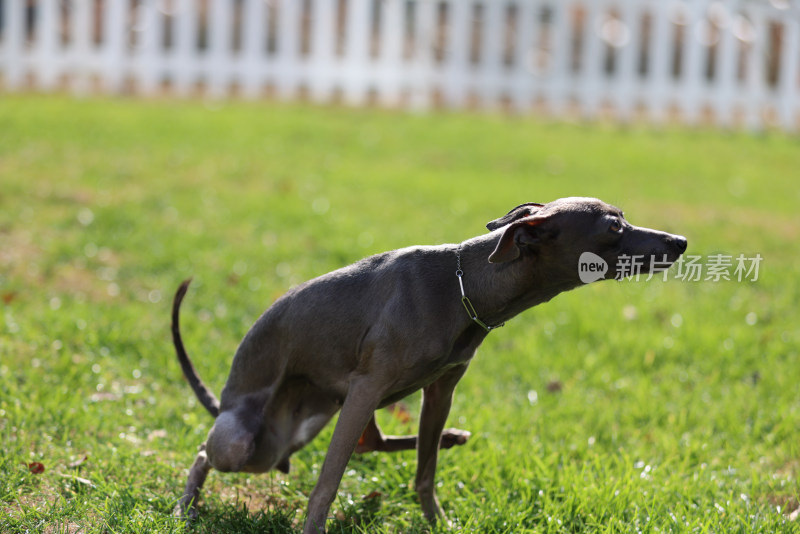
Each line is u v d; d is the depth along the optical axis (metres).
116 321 7.89
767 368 7.76
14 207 10.62
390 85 18.28
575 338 8.44
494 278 4.73
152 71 17.91
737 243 11.14
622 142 16.58
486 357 7.91
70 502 5.17
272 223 10.92
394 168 13.88
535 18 18.53
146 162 13.09
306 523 4.78
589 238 4.57
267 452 5.11
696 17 18.20
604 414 6.89
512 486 5.73
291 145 14.80
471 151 15.16
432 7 18.14
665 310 9.18
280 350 5.07
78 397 6.45
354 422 4.79
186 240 10.09
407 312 4.73
